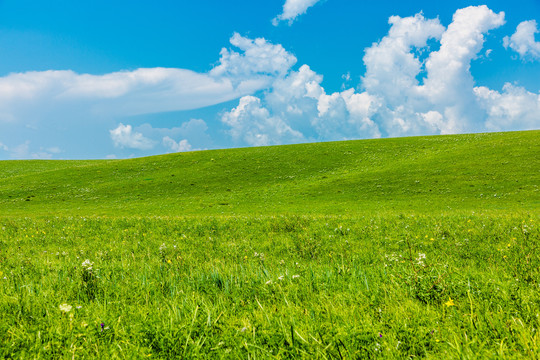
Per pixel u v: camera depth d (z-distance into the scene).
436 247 9.12
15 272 6.53
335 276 5.06
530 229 9.98
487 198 36.56
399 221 13.72
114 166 67.94
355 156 66.56
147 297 4.25
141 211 40.06
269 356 2.70
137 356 2.76
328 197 43.88
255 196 46.97
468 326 3.02
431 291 3.85
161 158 73.12
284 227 13.47
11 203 45.97
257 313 3.52
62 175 61.84
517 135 65.50
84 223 16.38
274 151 73.62
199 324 3.25
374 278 4.87
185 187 53.91
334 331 2.97
